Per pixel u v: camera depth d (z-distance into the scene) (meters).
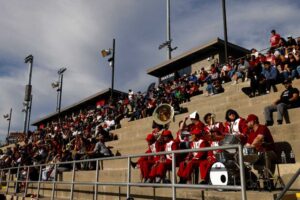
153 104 16.97
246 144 7.30
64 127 29.28
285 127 8.29
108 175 10.71
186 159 7.79
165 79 30.27
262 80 11.66
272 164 7.20
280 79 11.59
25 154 18.72
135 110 18.77
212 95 14.41
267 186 6.54
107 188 9.91
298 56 12.23
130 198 7.48
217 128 8.27
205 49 25.97
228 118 8.23
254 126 7.34
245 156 6.33
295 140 7.81
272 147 7.18
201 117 12.91
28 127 44.75
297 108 8.86
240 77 14.66
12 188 17.11
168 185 6.40
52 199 10.86
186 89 16.86
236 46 25.72
